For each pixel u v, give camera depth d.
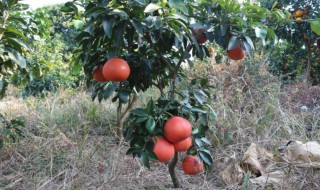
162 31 2.12
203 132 2.31
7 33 2.51
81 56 2.55
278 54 6.60
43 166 3.05
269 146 3.38
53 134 3.85
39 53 5.38
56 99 5.52
